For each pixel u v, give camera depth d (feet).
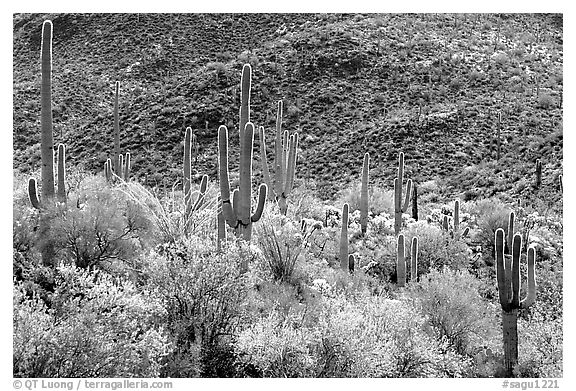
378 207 100.32
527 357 41.47
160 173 137.80
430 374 35.81
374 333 34.01
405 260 61.98
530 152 123.65
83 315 26.81
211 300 33.78
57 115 159.22
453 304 45.27
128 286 29.07
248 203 47.73
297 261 47.06
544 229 83.10
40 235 39.09
